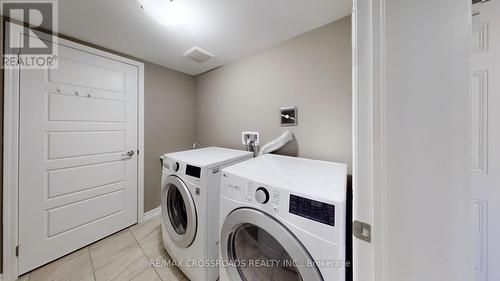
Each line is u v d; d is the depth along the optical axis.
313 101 1.47
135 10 1.22
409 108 0.41
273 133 1.73
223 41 1.63
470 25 0.36
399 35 0.41
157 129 2.20
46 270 1.39
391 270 0.44
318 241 0.68
